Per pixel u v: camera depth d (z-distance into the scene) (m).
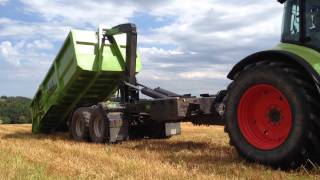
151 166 6.87
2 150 9.01
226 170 6.48
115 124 10.93
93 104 13.64
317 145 6.20
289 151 6.31
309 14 6.77
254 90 6.88
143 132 11.80
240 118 7.09
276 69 6.53
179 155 8.25
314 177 5.89
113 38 12.35
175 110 9.59
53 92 13.41
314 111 6.19
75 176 6.05
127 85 11.82
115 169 6.70
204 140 11.09
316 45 6.64
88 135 11.77
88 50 12.11
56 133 14.99
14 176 5.87
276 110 6.71
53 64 13.20
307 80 6.34
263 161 6.69
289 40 7.00
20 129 17.03
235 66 7.15
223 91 9.43
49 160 7.63
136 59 12.66
